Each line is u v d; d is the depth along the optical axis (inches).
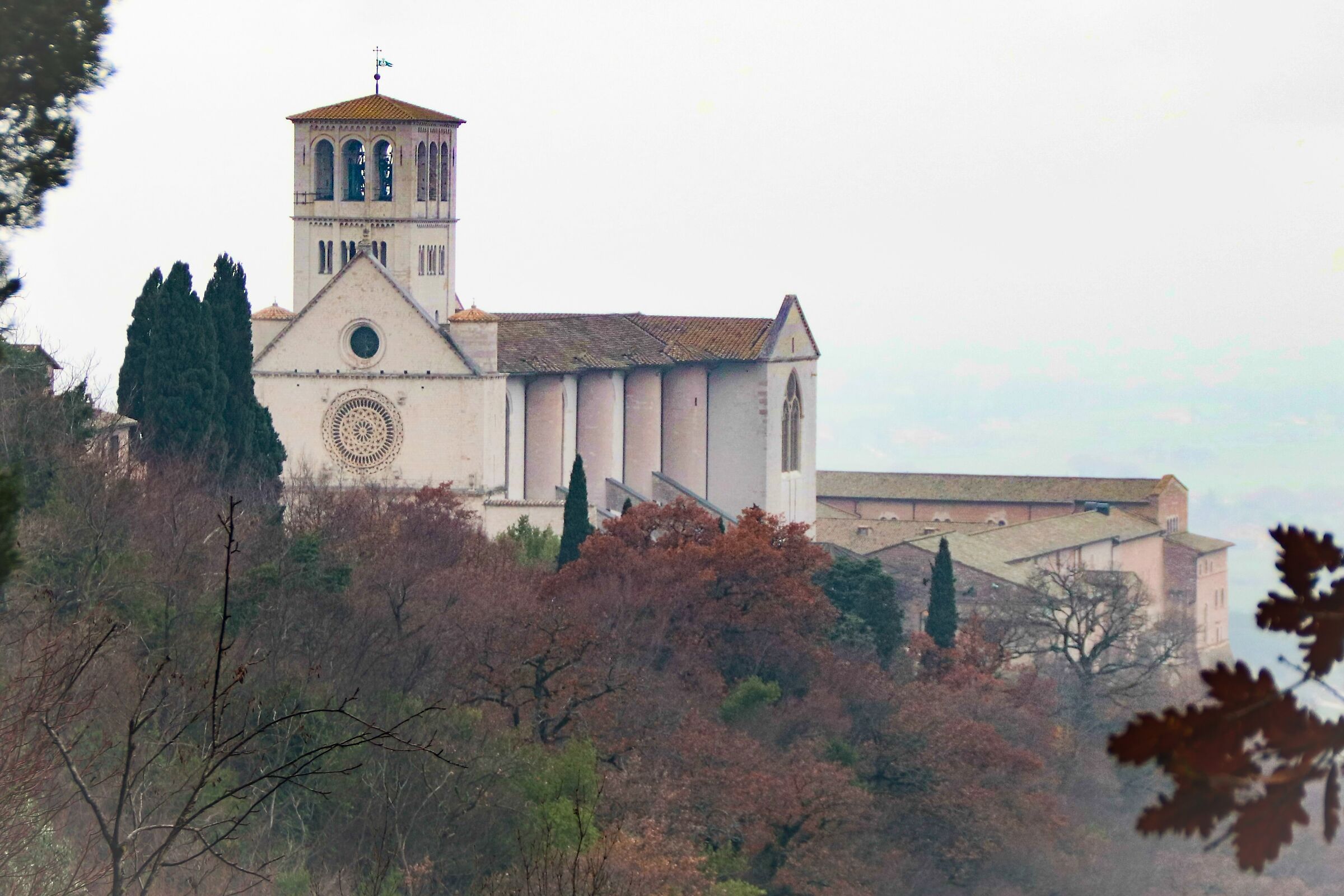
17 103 5433.1
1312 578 1914.4
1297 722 1825.8
